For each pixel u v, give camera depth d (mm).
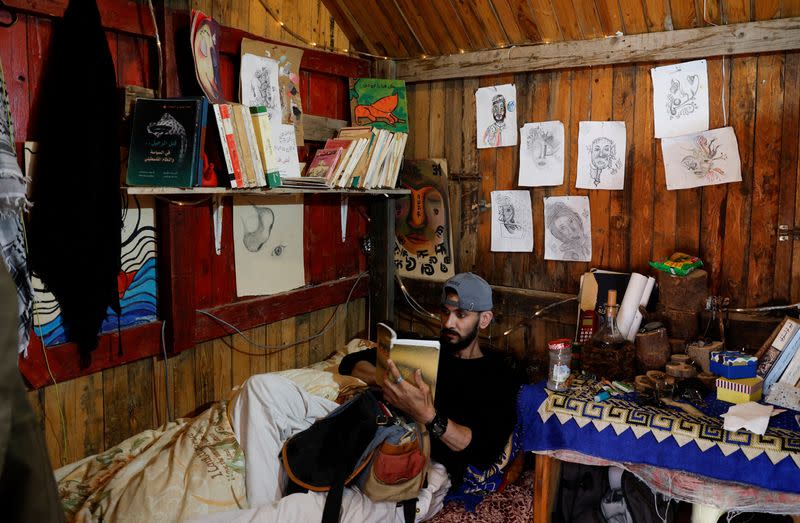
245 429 2279
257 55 2826
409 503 2211
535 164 3256
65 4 2145
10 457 548
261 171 2570
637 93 2982
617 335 2615
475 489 2562
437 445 2506
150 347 2551
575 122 3145
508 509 2615
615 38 2957
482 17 3170
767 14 2635
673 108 2893
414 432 2248
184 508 2031
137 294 2516
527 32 3148
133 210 2447
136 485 2070
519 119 3285
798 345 2348
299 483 2166
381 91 3457
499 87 3307
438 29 3314
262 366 3135
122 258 2432
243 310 2936
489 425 2414
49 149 2121
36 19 2111
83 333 2250
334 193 3301
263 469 2205
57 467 2299
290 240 3203
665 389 2393
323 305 3422
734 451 2102
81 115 2100
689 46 2801
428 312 3654
